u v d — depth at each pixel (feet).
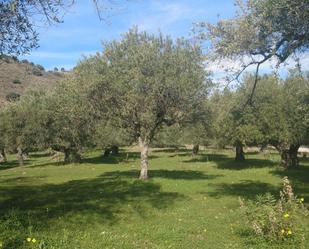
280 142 122.83
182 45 94.12
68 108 104.27
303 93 106.52
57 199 69.51
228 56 51.19
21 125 153.07
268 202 40.32
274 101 118.73
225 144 142.41
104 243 38.27
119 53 94.73
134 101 93.25
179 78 91.61
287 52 48.67
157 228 45.83
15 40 38.17
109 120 98.63
